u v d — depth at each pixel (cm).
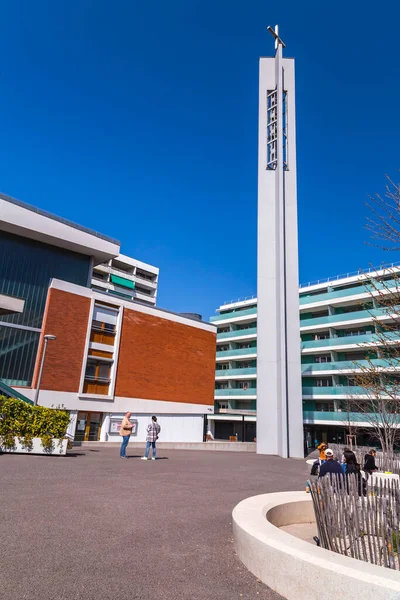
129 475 1013
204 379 3706
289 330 2417
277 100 2778
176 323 3569
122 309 3150
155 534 519
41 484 800
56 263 2944
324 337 4472
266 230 2603
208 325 3866
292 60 2892
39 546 438
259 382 2389
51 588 340
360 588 300
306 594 334
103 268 5778
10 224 2648
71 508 618
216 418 5272
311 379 4353
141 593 345
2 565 378
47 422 1392
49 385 2609
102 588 348
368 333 4106
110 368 3023
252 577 397
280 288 2453
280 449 2247
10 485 767
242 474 1230
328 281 4753
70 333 2777
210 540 511
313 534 566
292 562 351
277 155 2680
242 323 5700
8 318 2606
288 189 2653
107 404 2922
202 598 345
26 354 2619
